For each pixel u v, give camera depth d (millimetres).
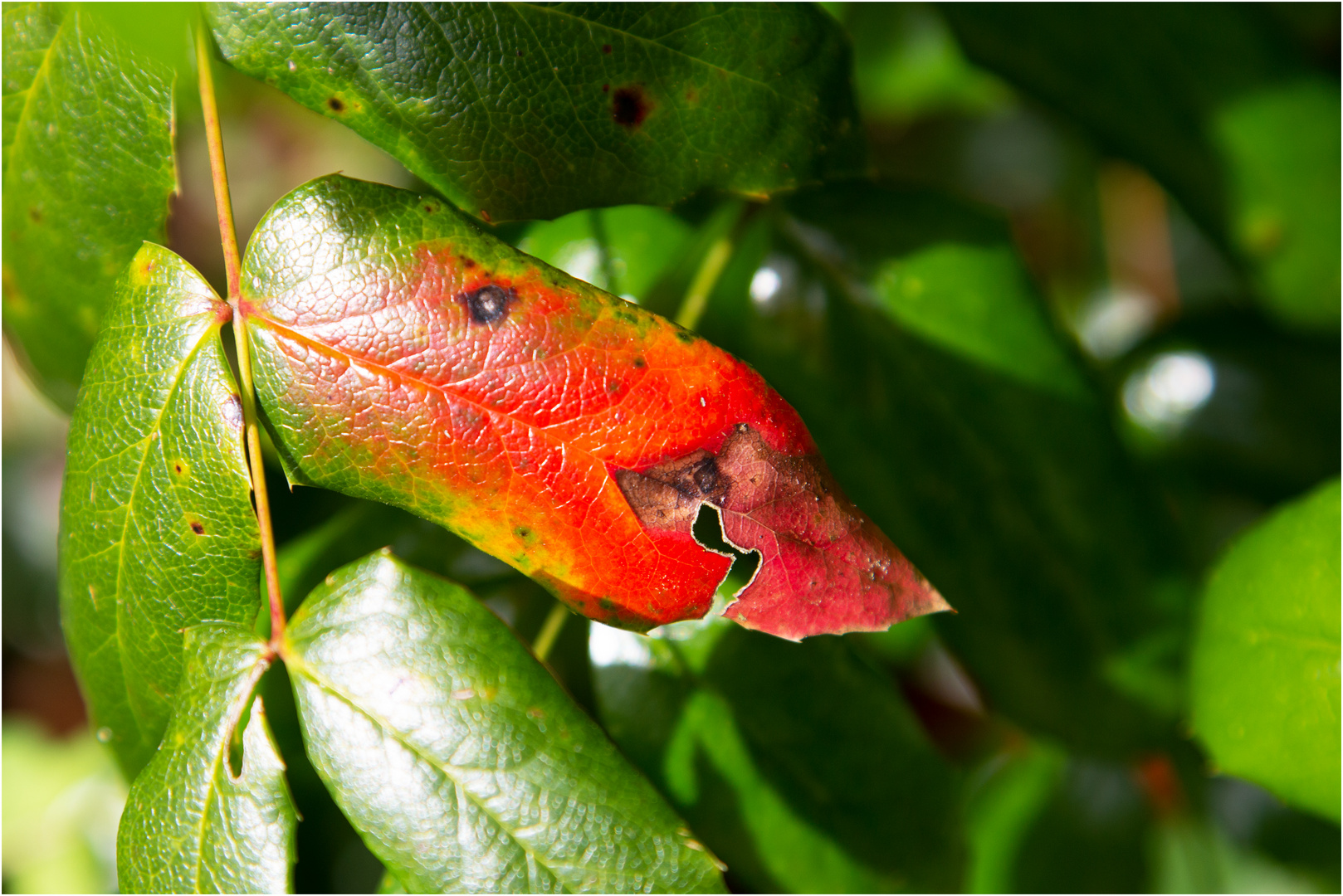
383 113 349
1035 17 401
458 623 344
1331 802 364
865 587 344
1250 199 406
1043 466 382
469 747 343
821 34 356
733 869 365
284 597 372
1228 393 413
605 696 364
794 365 381
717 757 365
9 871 446
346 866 393
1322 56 417
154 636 349
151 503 346
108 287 363
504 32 349
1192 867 409
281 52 348
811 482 344
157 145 357
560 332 342
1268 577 370
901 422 382
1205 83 403
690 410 343
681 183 354
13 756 476
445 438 342
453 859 341
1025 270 383
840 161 357
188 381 344
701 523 358
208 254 543
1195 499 414
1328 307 408
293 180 534
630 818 343
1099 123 403
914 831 368
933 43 451
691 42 353
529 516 342
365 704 343
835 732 367
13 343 371
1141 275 520
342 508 380
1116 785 412
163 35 343
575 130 351
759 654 366
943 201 384
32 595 571
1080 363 383
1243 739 369
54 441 584
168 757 346
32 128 358
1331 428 411
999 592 383
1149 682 385
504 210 352
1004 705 386
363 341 342
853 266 381
